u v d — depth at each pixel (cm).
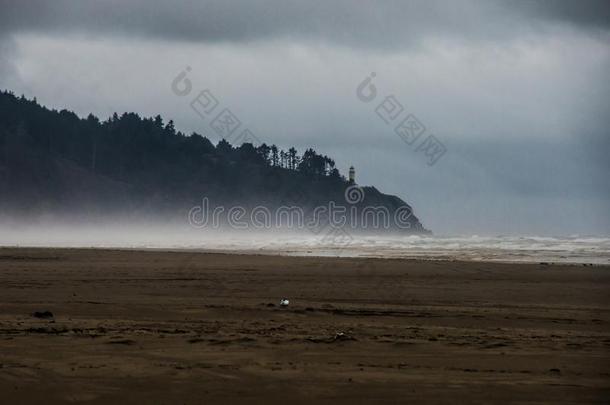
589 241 16612
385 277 7031
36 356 3069
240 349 3244
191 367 2900
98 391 2575
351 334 3669
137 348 3238
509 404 2466
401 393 2570
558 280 6844
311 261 9144
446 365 2991
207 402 2461
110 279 6712
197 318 4250
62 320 4075
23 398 2495
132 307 4691
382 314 4528
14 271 7525
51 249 12062
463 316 4481
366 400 2492
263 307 4734
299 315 4425
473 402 2480
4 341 3353
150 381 2695
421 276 7169
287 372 2838
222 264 8625
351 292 5791
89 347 3244
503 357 3153
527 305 5100
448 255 11031
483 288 6150
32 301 5006
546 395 2562
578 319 4403
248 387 2633
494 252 11950
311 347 3303
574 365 3008
